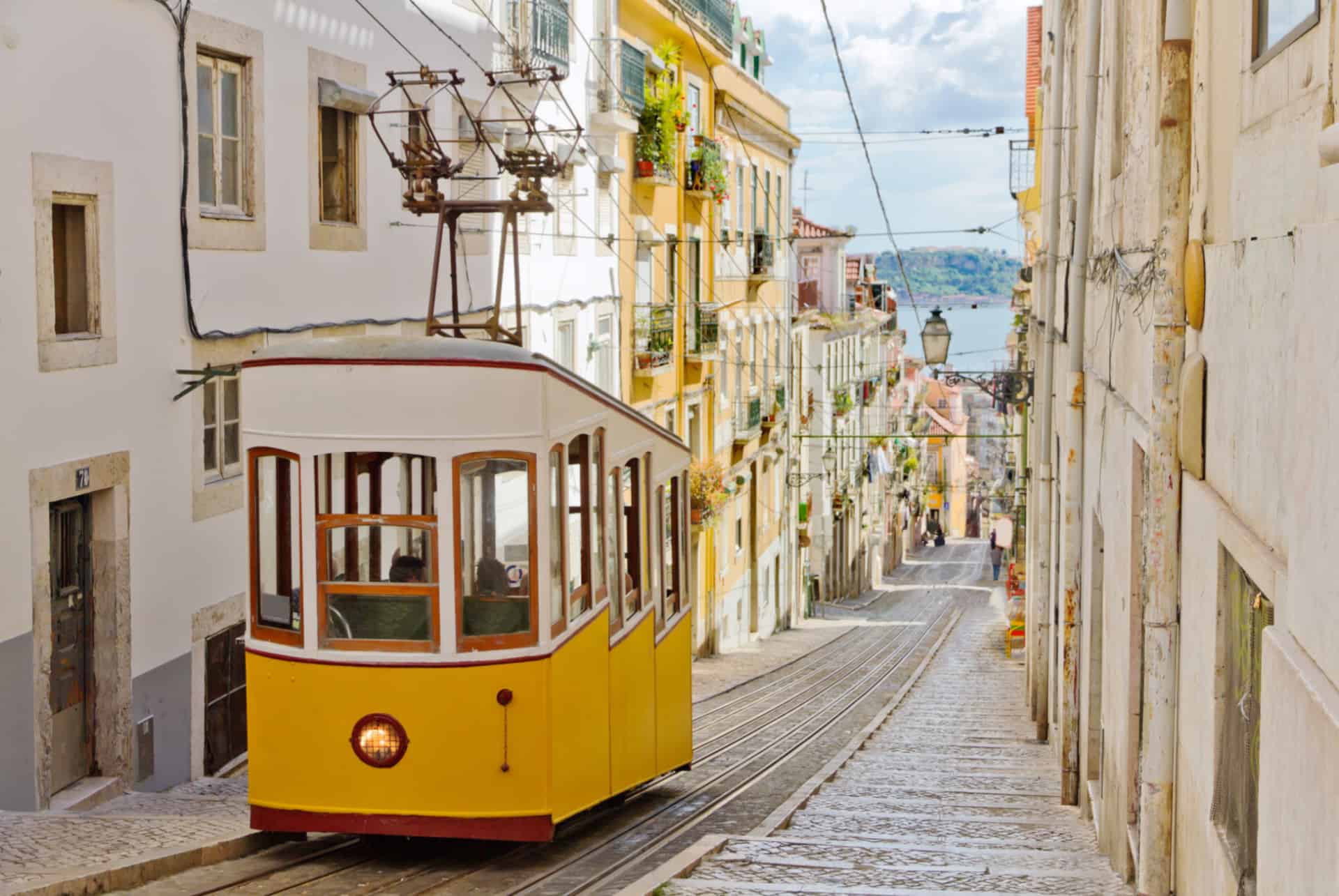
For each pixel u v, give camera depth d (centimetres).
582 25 2511
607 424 1060
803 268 5628
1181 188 783
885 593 6072
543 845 1015
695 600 3108
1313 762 443
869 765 1600
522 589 909
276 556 917
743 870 895
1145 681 851
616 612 1080
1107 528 1139
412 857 955
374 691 895
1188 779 741
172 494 1276
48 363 1091
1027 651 2270
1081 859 1002
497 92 2125
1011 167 2686
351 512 907
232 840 908
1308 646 461
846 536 5706
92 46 1152
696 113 3344
